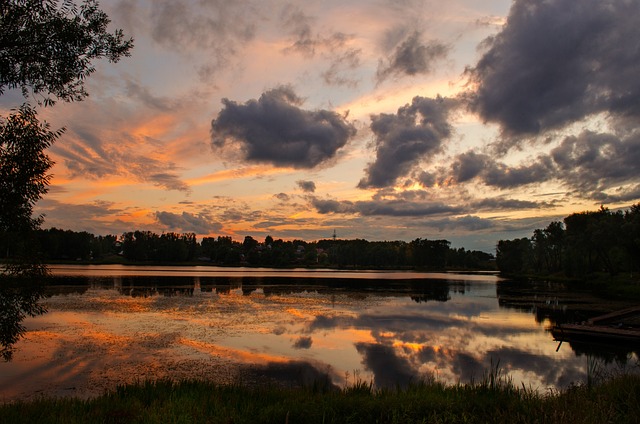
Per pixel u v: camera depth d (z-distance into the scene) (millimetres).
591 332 24953
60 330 24703
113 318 29453
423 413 9008
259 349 21281
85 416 9117
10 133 8633
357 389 12094
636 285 64125
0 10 8469
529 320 32906
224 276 89188
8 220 8727
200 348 21109
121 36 9844
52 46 9062
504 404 9883
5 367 17188
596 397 9484
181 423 8578
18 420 8734
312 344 22734
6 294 9109
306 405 9219
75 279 66938
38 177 9125
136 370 17172
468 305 42688
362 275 112688
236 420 8711
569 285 78125
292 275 102750
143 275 83500
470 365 19203
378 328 28047
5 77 8961
